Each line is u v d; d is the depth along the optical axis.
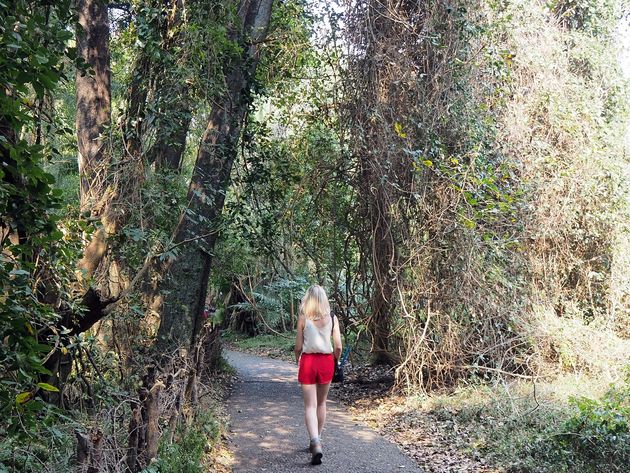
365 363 13.46
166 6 8.00
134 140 8.03
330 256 11.91
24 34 3.43
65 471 4.37
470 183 9.48
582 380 8.83
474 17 10.04
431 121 9.70
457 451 6.82
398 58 9.98
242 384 12.04
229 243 12.52
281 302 21.91
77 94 8.12
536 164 10.26
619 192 10.71
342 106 10.48
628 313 10.82
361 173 10.72
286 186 11.20
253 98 9.57
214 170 9.23
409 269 10.02
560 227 10.44
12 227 3.53
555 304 10.54
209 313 12.05
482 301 9.59
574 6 12.03
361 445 7.08
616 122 11.98
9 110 3.30
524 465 6.06
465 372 9.71
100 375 6.27
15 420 3.62
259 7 10.14
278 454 6.54
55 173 10.96
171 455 5.33
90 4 8.11
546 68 10.73
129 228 7.16
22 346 3.41
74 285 6.20
